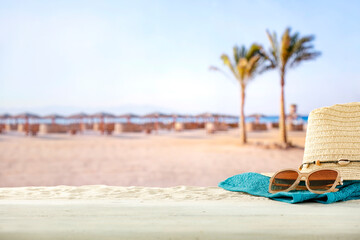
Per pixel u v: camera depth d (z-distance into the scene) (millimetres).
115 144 21172
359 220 1397
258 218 1442
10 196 2711
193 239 1108
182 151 17188
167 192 2824
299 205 1916
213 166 12398
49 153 16953
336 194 2020
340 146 2350
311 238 1125
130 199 2426
